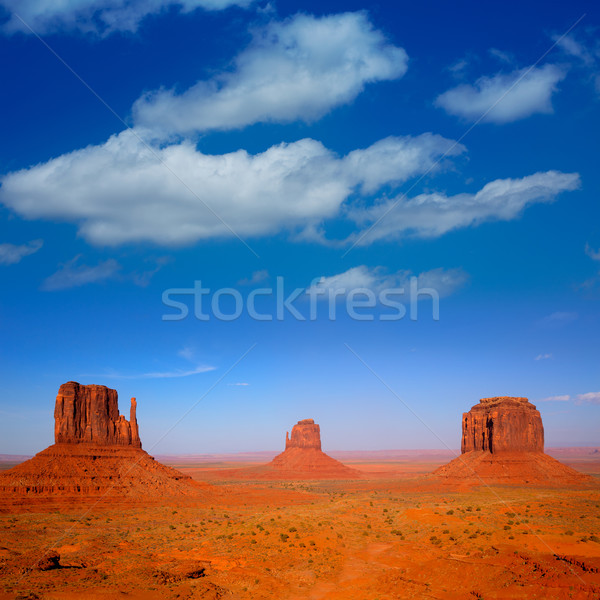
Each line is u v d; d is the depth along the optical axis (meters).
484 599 55.41
